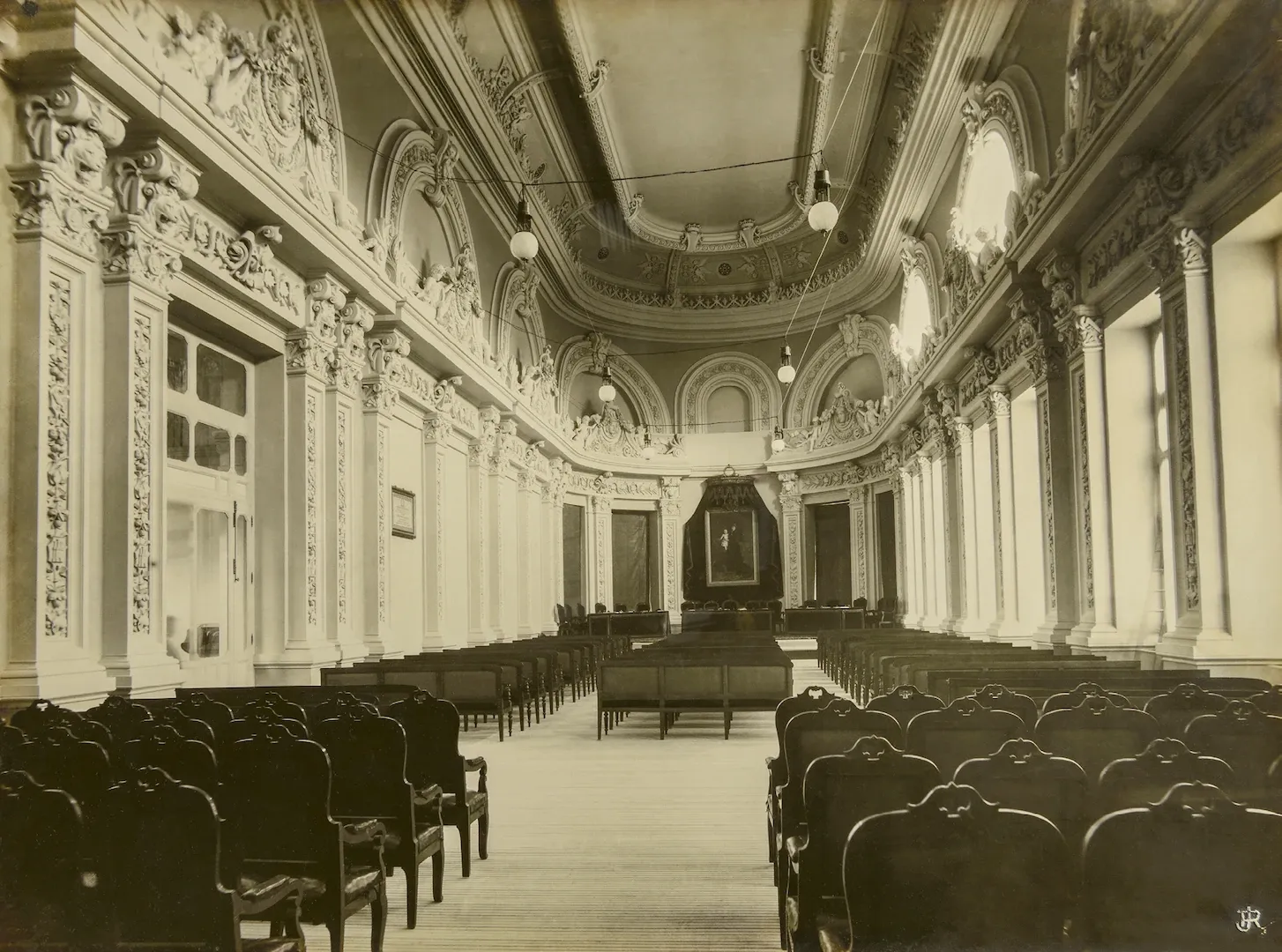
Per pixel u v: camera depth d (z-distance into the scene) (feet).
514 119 54.95
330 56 38.14
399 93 43.60
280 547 36.35
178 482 31.40
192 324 32.24
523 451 70.74
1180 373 29.27
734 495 90.43
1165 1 27.02
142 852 10.33
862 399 86.17
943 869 9.03
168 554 30.73
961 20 41.75
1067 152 34.81
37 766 13.14
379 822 14.87
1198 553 28.22
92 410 24.40
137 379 25.36
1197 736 14.37
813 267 84.58
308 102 36.55
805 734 14.79
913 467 72.74
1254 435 27.71
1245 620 27.45
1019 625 47.62
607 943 14.62
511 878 18.12
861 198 70.79
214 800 13.17
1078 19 33.60
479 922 15.65
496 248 63.57
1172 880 8.69
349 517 40.60
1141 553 35.73
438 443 51.55
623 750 33.19
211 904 10.31
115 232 25.11
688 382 94.07
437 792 17.16
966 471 56.95
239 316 33.12
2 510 22.22
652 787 26.63
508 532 65.92
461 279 55.21
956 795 9.11
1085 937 8.80
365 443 42.80
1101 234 35.68
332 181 38.68
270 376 36.73
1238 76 25.03
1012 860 8.99
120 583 24.68
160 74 25.12
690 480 95.04
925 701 16.75
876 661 35.42
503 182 57.36
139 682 24.38
